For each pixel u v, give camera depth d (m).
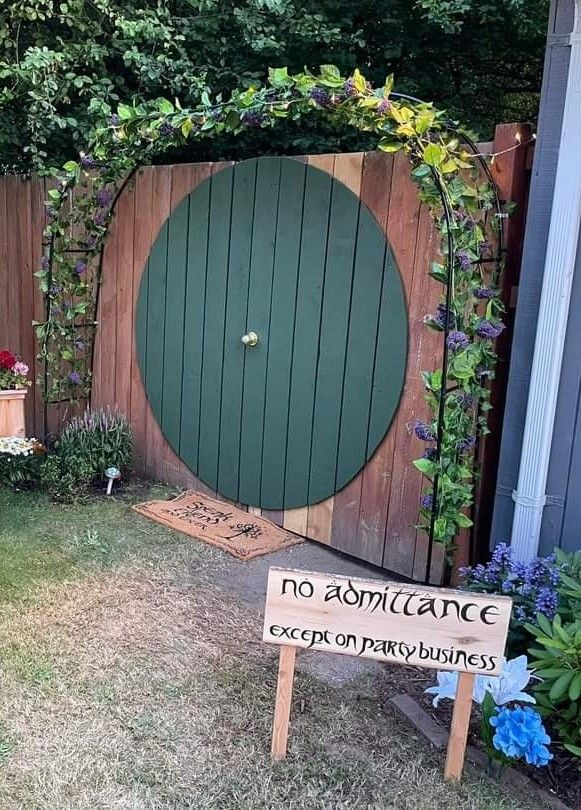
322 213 3.38
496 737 1.98
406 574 3.29
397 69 5.84
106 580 3.10
